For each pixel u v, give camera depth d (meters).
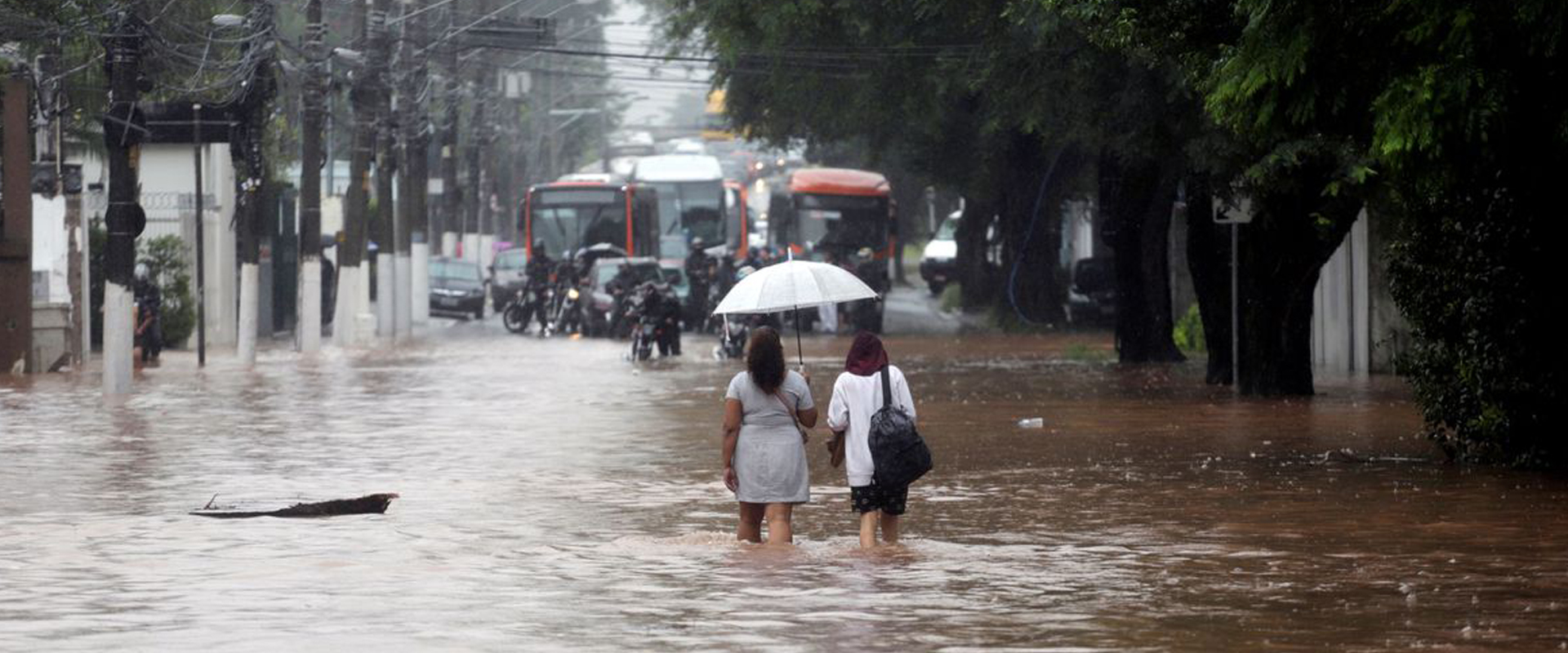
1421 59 28.16
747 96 94.06
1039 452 36.69
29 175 64.12
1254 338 51.03
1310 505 28.34
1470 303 32.50
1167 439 39.25
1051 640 18.09
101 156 79.75
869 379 24.30
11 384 58.66
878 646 17.81
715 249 125.50
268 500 29.52
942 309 126.19
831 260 100.06
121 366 54.03
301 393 54.78
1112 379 59.66
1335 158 43.69
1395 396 50.97
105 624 18.97
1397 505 28.22
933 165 99.88
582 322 95.94
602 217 108.81
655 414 46.78
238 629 18.66
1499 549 23.81
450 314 117.50
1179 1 31.64
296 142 98.94
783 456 24.30
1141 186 66.19
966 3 58.16
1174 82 47.81
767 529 26.20
